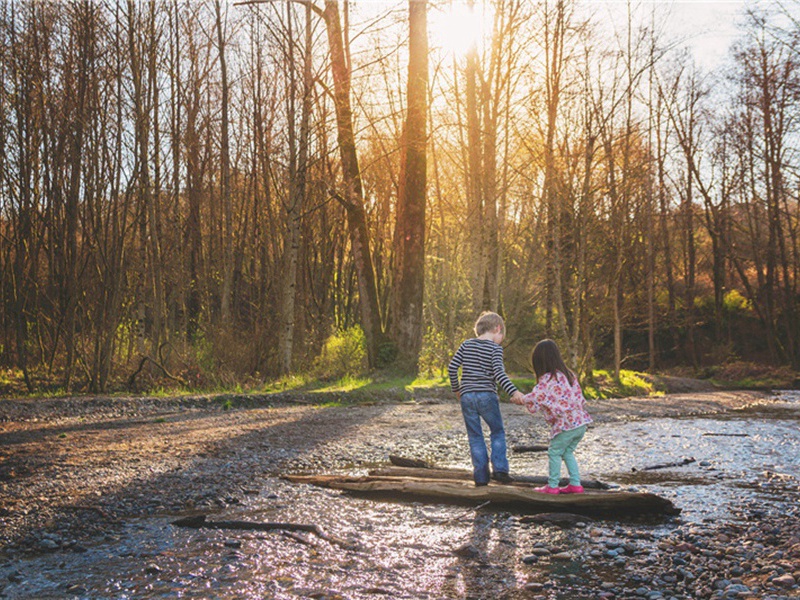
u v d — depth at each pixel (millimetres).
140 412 13742
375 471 7191
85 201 19344
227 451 8945
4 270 21297
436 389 17281
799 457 9055
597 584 4234
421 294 19797
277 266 23828
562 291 22859
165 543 4984
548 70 19859
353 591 4074
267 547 4902
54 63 20047
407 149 19641
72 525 5430
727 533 5324
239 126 26406
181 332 22328
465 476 6988
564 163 19891
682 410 16969
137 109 18562
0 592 4027
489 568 4527
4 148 20062
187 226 26594
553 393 6188
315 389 17344
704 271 42188
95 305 19688
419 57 19641
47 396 15977
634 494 5785
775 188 32750
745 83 32906
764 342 36375
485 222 20766
